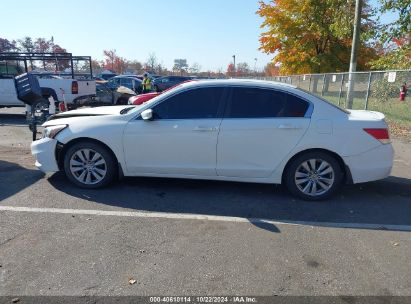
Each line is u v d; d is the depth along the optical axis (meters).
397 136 10.55
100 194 5.21
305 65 28.59
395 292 3.02
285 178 5.20
